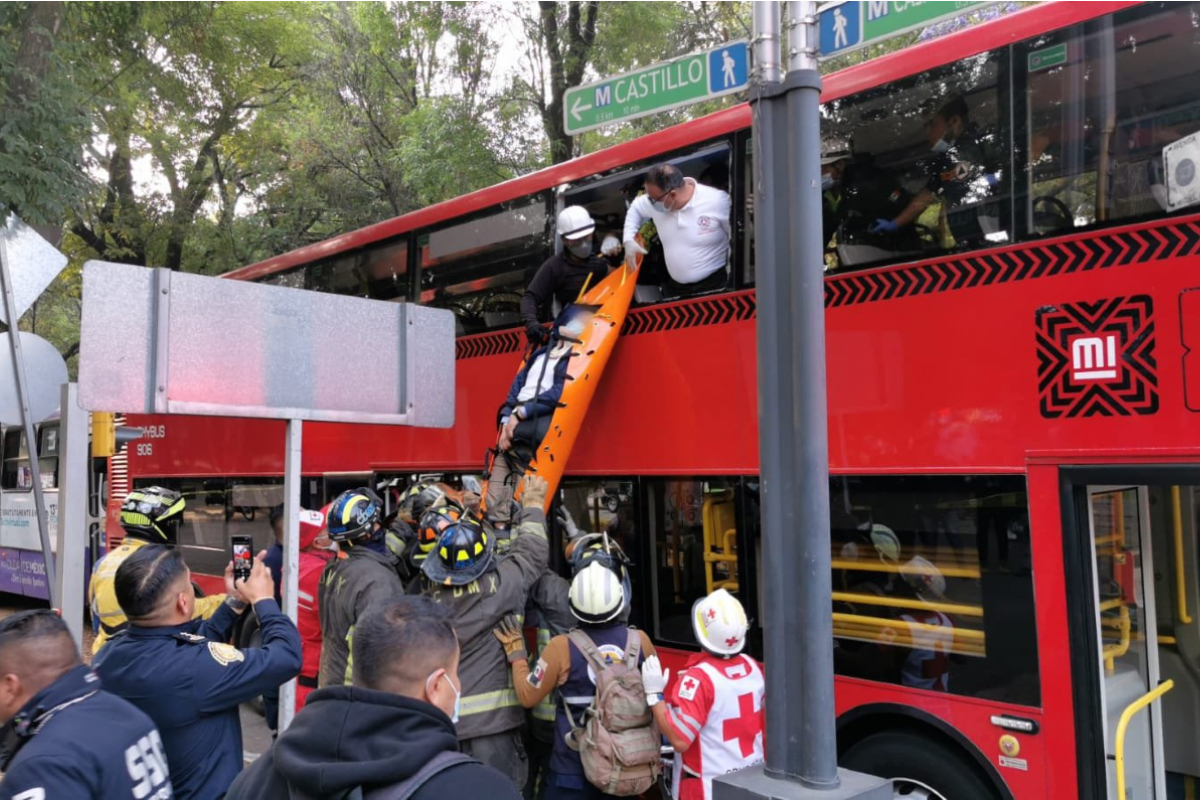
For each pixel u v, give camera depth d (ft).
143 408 11.60
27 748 7.63
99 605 14.34
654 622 18.42
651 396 18.61
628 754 12.59
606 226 21.75
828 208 16.35
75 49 35.37
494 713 13.47
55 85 33.65
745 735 12.92
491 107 46.32
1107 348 12.76
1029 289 13.58
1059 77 13.92
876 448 15.10
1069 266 13.24
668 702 13.44
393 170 51.96
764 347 9.60
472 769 6.15
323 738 6.19
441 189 47.34
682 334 18.15
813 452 9.07
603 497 19.61
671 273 18.51
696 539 17.83
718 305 17.60
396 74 53.98
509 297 22.58
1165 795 15.72
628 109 12.01
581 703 13.28
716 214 17.99
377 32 52.90
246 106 62.03
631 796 13.02
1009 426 13.62
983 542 13.79
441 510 14.24
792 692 9.16
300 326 13.10
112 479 39.19
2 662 8.00
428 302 24.93
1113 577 14.24
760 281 9.70
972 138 14.73
